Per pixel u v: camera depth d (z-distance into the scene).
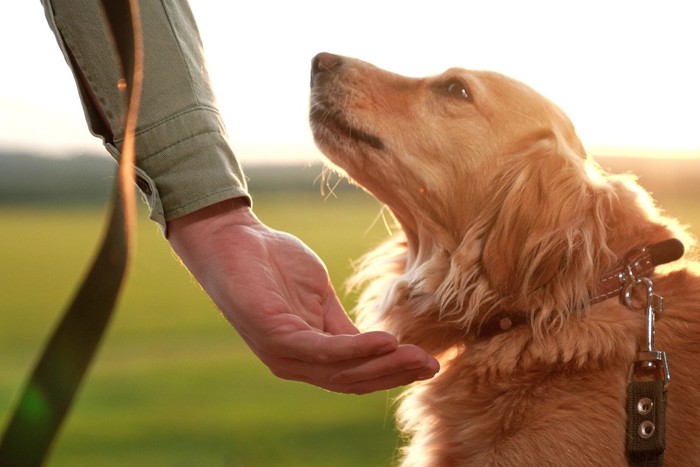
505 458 2.14
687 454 2.07
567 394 2.18
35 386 0.63
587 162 2.73
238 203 1.62
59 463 5.87
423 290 2.66
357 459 5.78
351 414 7.59
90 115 1.51
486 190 2.70
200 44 1.67
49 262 29.02
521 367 2.31
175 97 1.54
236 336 13.55
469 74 2.82
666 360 2.08
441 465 2.40
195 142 1.54
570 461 2.06
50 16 1.48
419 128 2.79
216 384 9.40
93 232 43.28
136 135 1.51
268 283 1.52
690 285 2.35
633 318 2.26
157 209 1.52
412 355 1.43
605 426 2.08
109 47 1.49
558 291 2.33
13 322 15.35
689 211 21.83
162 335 13.68
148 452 6.17
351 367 1.44
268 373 10.20
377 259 3.22
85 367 0.64
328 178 3.05
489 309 2.45
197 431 6.91
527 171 2.57
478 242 2.56
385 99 2.84
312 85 2.92
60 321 0.64
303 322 1.49
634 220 2.50
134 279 25.17
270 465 5.68
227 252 1.54
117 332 14.08
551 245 2.39
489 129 2.74
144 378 9.83
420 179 2.78
